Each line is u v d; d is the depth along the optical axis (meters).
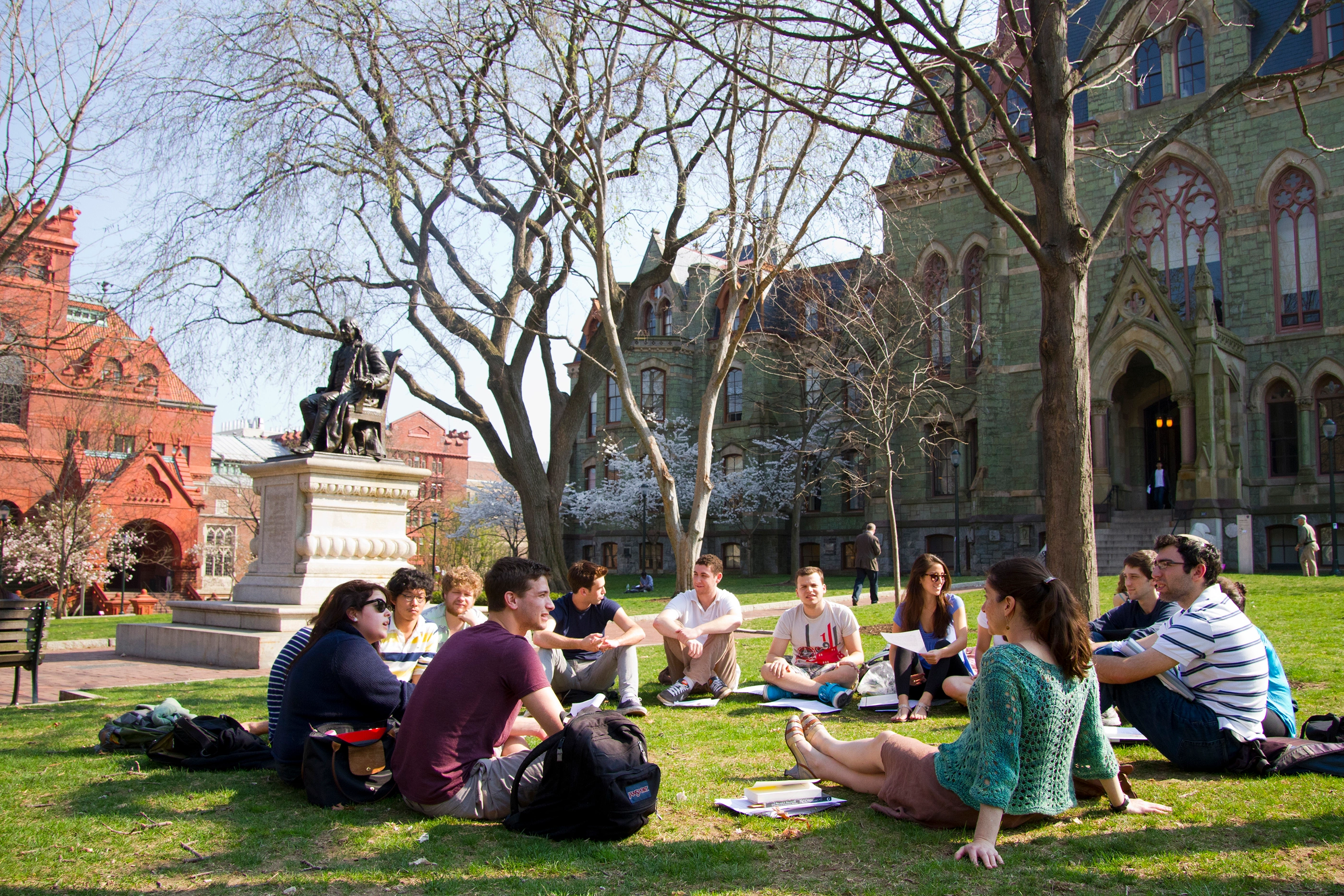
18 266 32.16
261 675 11.99
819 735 5.55
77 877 4.15
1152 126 17.95
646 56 15.93
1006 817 4.71
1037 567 4.61
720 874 4.13
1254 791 5.31
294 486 14.54
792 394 46.84
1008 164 38.72
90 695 10.22
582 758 4.70
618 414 51.81
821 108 11.62
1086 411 9.52
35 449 44.53
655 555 50.16
